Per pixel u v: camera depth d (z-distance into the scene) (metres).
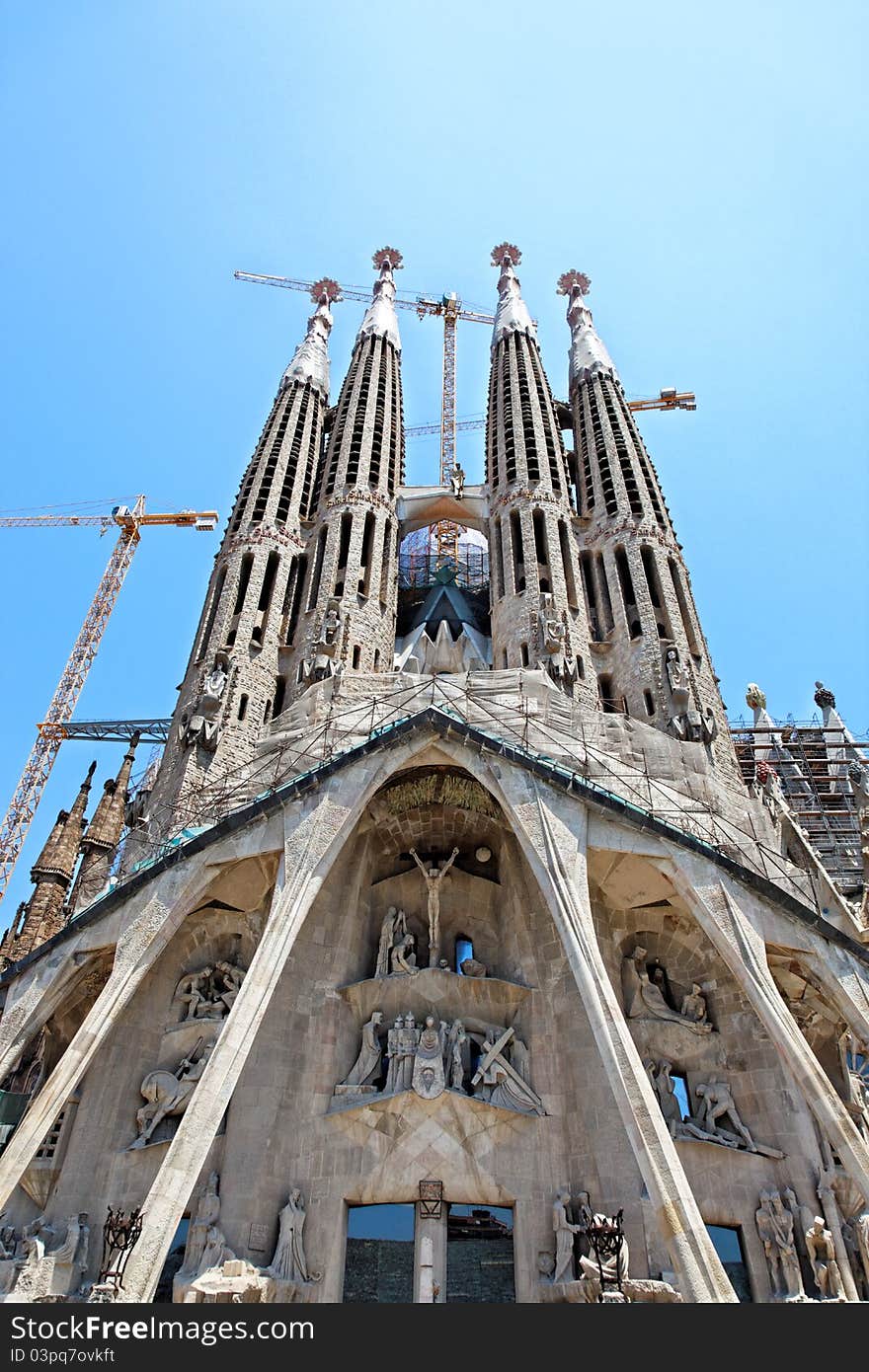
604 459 53.19
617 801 29.56
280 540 49.38
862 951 27.50
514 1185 27.03
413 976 30.86
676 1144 27.38
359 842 34.34
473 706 35.53
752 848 33.78
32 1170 28.42
